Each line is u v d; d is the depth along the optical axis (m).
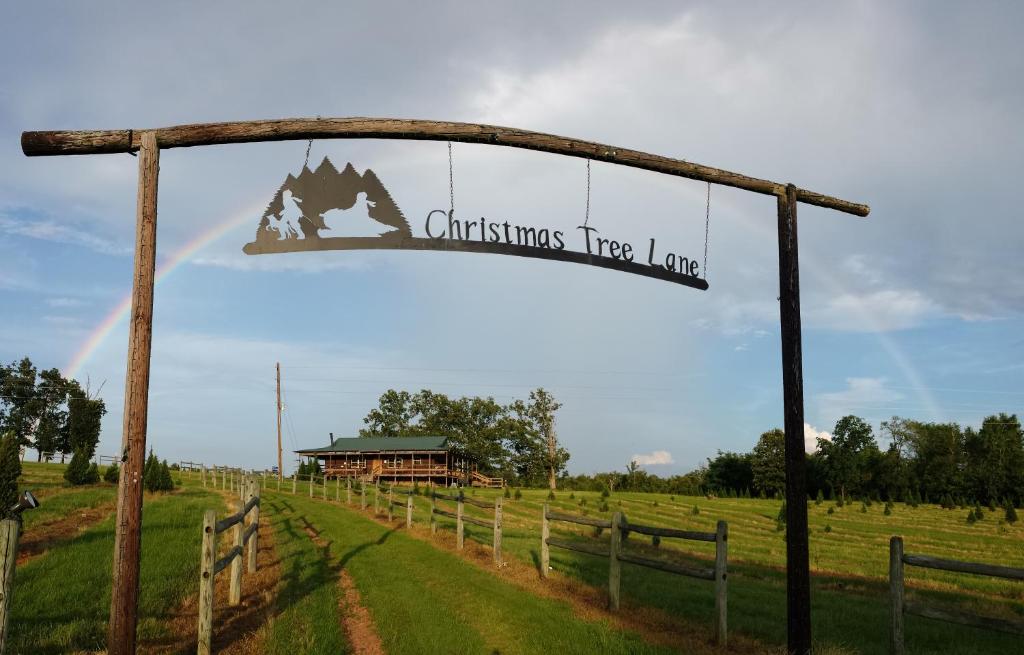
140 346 6.75
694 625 9.53
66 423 92.62
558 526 28.83
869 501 65.31
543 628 8.72
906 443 96.25
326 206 7.61
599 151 8.20
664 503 57.16
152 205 6.98
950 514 58.59
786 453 8.34
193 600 10.17
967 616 6.68
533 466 98.69
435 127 7.64
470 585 11.51
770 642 8.87
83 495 30.19
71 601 9.68
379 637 8.39
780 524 36.22
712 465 100.25
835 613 11.80
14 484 18.19
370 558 14.52
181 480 50.72
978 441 89.19
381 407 106.19
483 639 8.20
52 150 7.00
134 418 6.65
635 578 14.26
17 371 92.50
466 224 7.93
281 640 7.80
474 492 59.41
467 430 101.50
